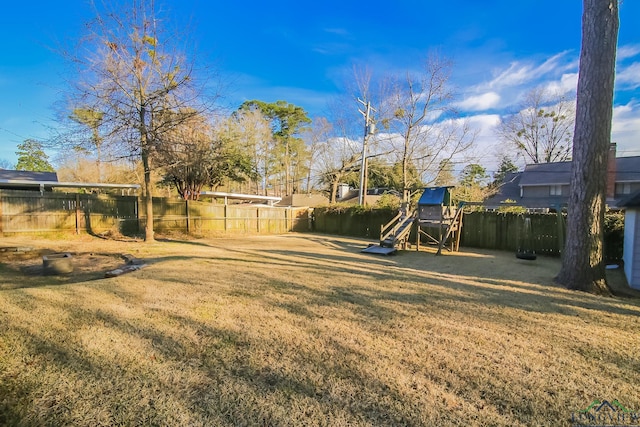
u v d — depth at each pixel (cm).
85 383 198
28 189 1438
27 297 375
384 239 1109
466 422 172
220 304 369
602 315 367
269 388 199
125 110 997
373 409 181
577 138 530
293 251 1000
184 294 411
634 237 601
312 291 447
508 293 471
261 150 3247
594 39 507
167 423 165
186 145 1106
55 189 1892
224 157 1791
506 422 173
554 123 2659
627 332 312
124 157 1073
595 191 514
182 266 629
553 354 259
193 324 301
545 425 172
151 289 433
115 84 973
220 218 1642
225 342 263
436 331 304
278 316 332
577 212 526
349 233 1769
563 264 552
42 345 246
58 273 605
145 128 1009
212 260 727
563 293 482
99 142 1015
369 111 1952
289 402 185
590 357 255
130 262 716
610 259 921
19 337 258
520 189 2203
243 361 232
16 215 1038
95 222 1224
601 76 506
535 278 616
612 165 1808
